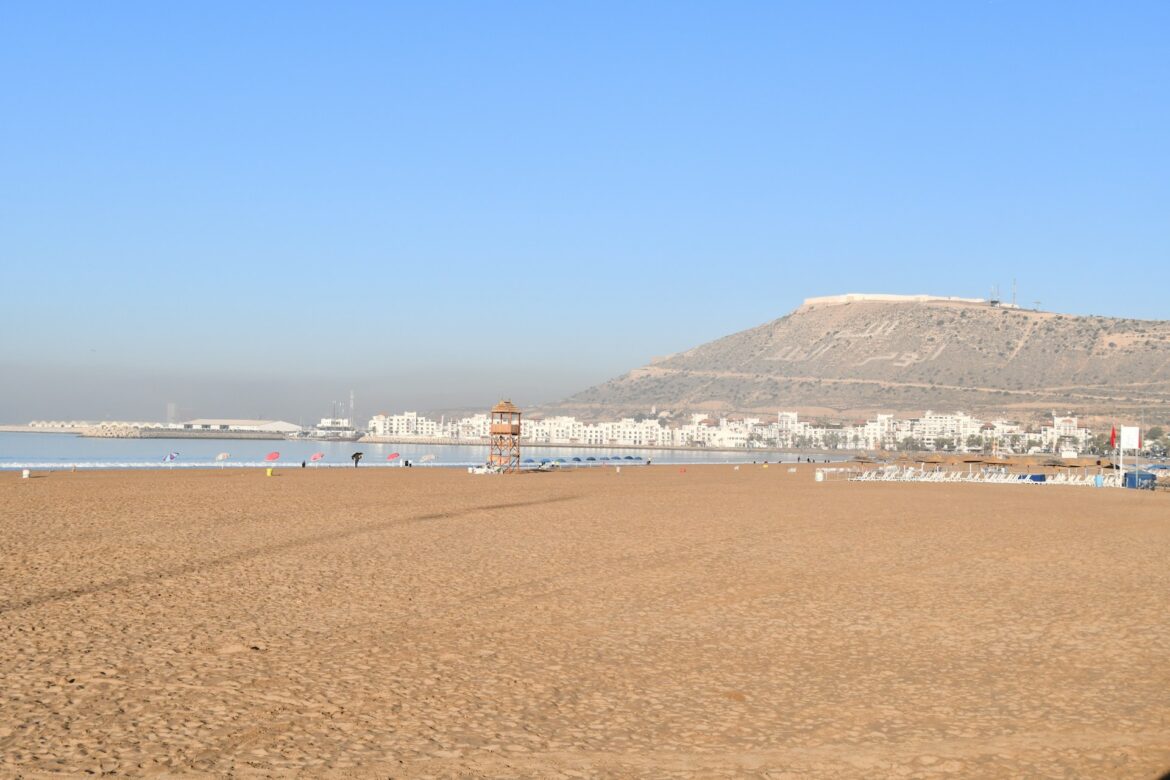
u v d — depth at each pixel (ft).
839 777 40.14
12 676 52.16
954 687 54.39
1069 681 55.88
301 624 67.82
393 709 48.01
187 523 138.41
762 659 60.64
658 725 46.62
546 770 40.19
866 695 52.54
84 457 590.96
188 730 43.96
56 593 77.97
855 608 79.00
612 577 93.45
